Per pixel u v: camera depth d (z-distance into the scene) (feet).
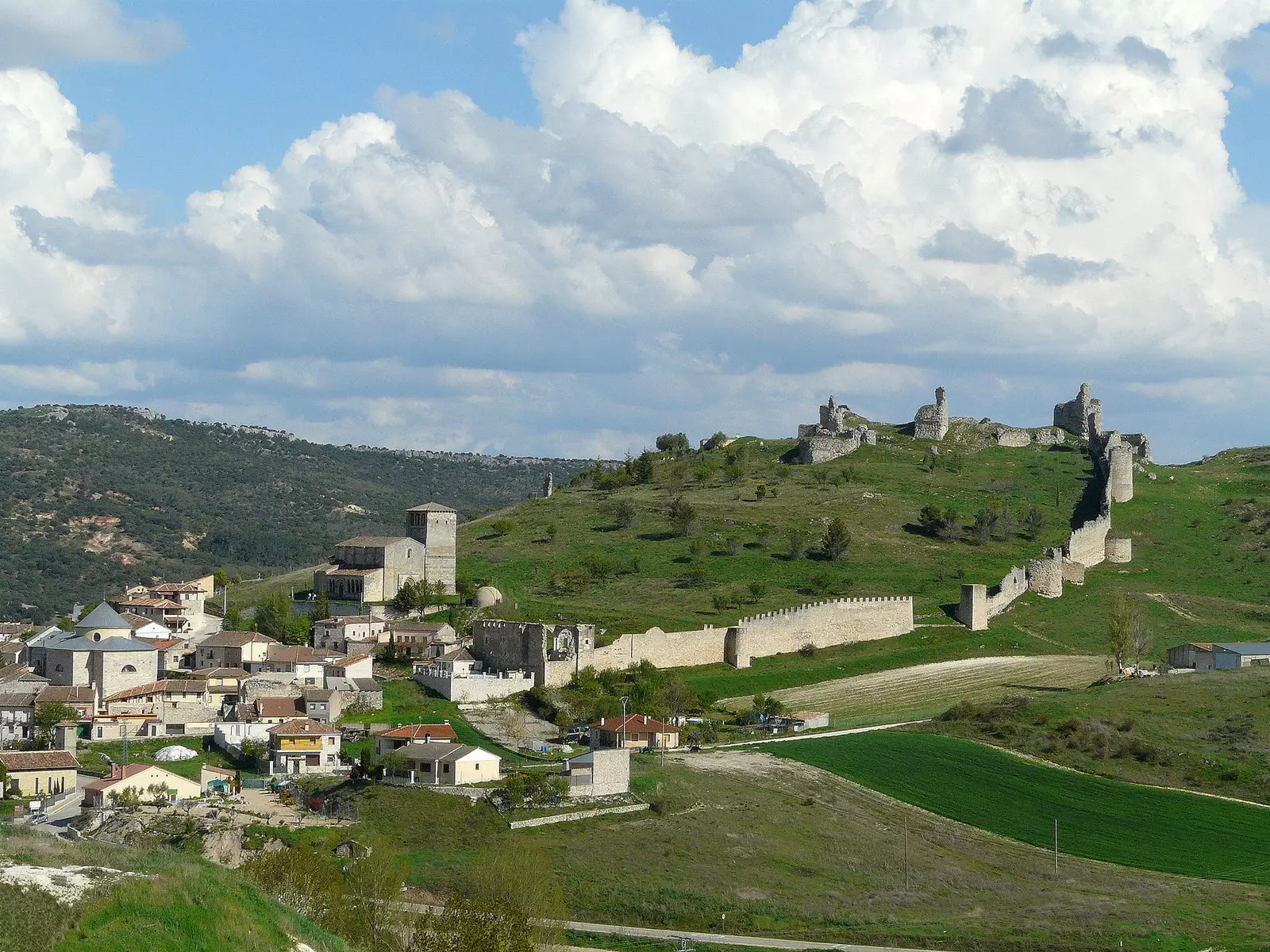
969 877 474.49
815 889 462.19
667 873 466.29
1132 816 536.42
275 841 470.80
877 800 549.13
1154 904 450.30
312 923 279.08
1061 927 430.61
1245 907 449.06
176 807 509.35
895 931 428.56
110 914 245.86
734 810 526.57
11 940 229.25
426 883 445.37
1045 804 548.72
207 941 248.73
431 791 525.75
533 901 383.86
